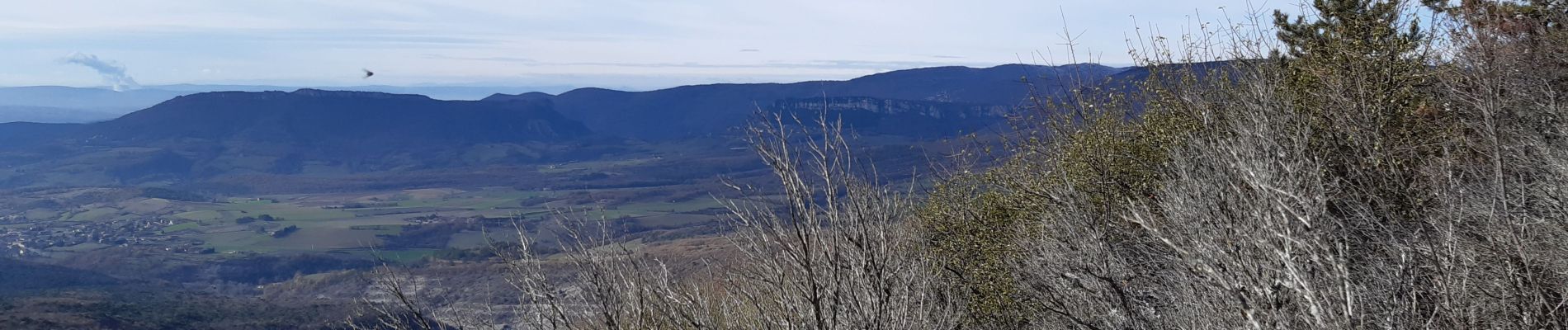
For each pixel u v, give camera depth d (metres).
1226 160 5.30
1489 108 5.78
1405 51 7.48
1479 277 4.59
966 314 7.11
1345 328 4.05
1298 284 4.36
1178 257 5.50
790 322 4.39
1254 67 7.96
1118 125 8.64
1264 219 4.62
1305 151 6.25
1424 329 4.22
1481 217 5.16
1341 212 5.71
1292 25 9.41
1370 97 7.14
